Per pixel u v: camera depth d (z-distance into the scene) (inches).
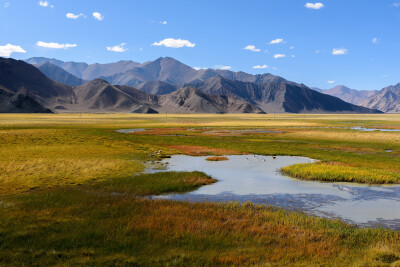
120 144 2343.8
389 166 1489.9
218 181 1162.0
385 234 598.2
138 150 2062.0
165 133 3757.4
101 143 2336.4
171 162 1643.7
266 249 520.7
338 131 3932.1
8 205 748.0
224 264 461.4
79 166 1363.2
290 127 5093.5
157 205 781.3
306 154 1972.2
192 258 474.9
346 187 1052.5
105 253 491.8
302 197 924.6
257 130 4372.5
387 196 938.7
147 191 962.1
